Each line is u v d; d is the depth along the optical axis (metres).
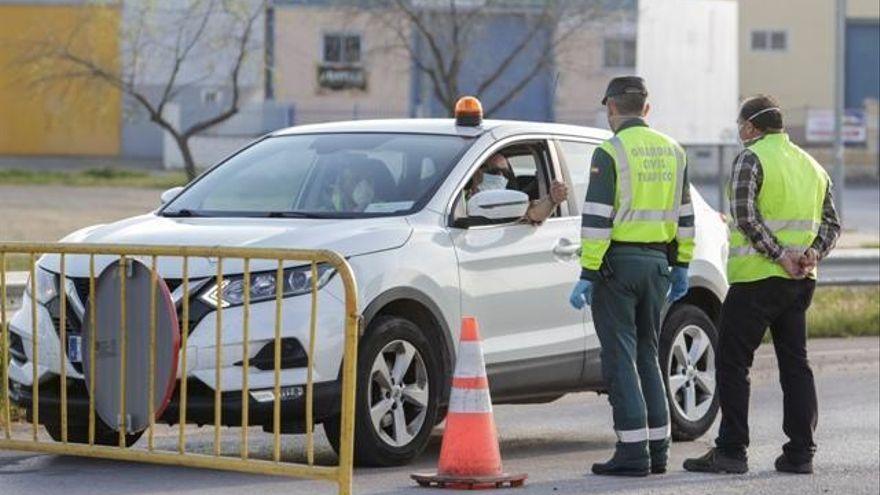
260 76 107.38
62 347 20.84
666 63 76.12
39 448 21.02
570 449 26.20
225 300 21.20
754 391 34.62
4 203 80.38
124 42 94.50
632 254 22.11
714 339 27.25
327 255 19.09
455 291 23.19
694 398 26.91
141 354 20.05
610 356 22.42
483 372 21.34
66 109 110.44
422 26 85.69
